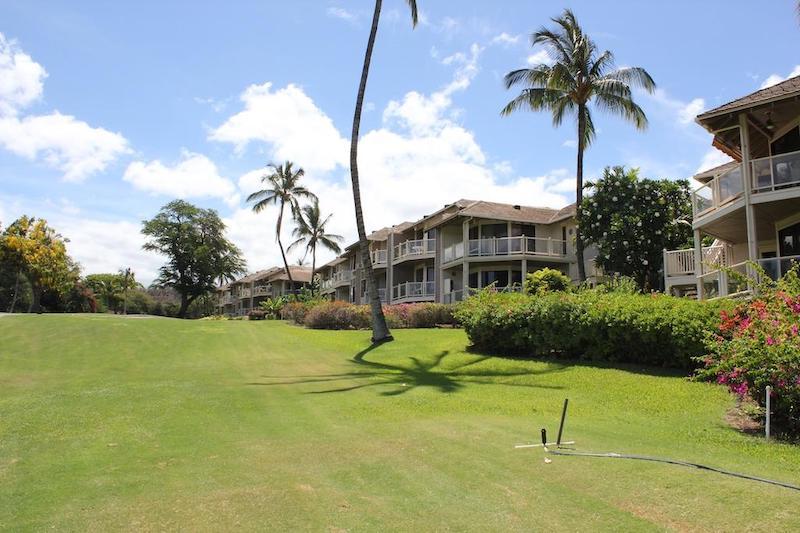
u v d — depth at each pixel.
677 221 28.66
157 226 68.81
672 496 5.09
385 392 11.56
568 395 11.12
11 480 5.74
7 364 16.17
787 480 5.57
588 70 28.25
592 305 14.78
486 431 7.86
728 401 9.88
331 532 4.48
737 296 15.94
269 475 5.89
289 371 15.05
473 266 38.72
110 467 6.20
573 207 38.16
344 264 66.00
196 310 98.25
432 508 4.95
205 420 8.70
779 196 15.36
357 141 22.02
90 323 26.44
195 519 4.73
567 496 5.18
